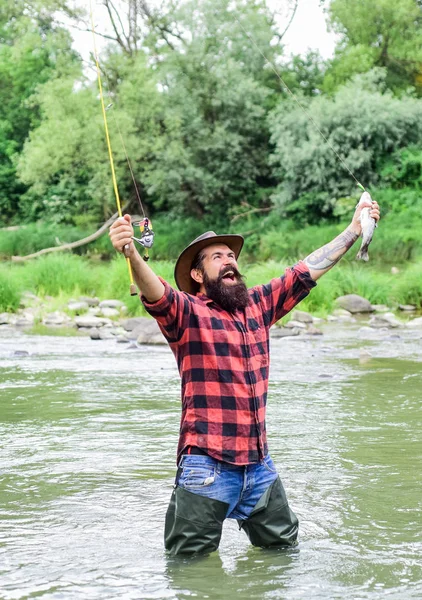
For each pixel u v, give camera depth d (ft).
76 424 20.74
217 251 11.94
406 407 22.81
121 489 15.28
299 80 122.21
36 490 15.20
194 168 110.83
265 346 12.02
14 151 143.64
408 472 16.25
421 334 42.45
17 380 27.71
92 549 12.12
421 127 103.30
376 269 83.82
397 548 12.14
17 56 125.59
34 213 132.67
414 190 101.35
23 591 10.52
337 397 24.36
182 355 11.62
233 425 11.46
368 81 107.65
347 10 124.88
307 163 104.17
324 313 52.70
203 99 112.88
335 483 15.51
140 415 21.86
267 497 11.78
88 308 55.52
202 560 11.61
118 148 108.17
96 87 110.73
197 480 11.43
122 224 11.04
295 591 10.50
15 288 55.21
